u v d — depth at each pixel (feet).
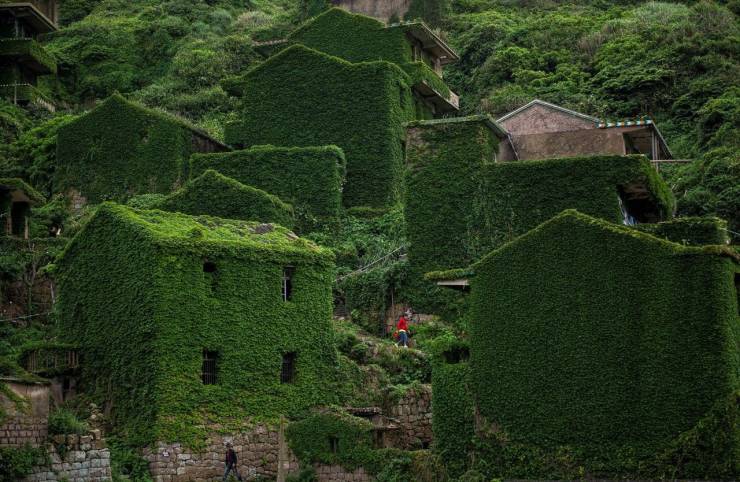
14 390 111.65
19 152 233.96
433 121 174.70
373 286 172.35
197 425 128.88
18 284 177.17
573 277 114.62
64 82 325.83
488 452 116.06
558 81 291.99
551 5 352.90
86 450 114.62
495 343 118.01
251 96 223.51
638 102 270.87
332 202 201.98
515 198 165.17
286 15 357.41
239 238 141.08
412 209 172.76
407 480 119.14
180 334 130.31
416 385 142.10
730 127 231.30
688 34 287.69
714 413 104.27
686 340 107.24
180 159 215.31
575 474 110.01
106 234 138.92
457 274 122.42
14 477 108.17
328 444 125.59
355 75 217.77
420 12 331.16
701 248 108.47
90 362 136.77
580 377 111.96
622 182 159.22
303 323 141.28
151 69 332.19
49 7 314.14
